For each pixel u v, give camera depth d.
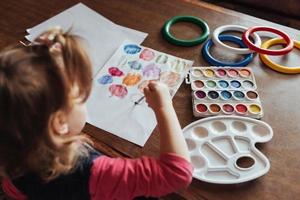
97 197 0.58
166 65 0.87
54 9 1.03
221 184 0.65
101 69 0.86
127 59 0.89
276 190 0.65
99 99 0.80
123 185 0.57
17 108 0.47
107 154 0.70
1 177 0.60
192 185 0.65
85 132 0.74
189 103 0.79
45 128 0.50
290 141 0.72
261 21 1.00
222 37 0.95
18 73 0.47
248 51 0.90
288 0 1.54
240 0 1.65
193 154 0.69
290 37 0.94
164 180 0.58
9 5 1.04
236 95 0.80
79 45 0.54
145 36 0.95
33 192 0.58
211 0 1.70
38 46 0.51
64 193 0.57
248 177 0.65
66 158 0.54
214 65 0.88
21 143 0.50
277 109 0.78
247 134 0.72
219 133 0.72
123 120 0.76
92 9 1.03
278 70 0.87
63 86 0.50
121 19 1.00
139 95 0.80
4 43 0.93
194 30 0.97
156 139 0.72
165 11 1.02
